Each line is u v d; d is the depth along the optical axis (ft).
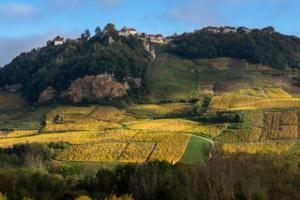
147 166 374.02
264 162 388.98
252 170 333.21
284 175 337.93
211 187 310.65
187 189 319.68
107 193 370.32
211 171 319.47
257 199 301.22
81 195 360.07
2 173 385.50
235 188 309.63
